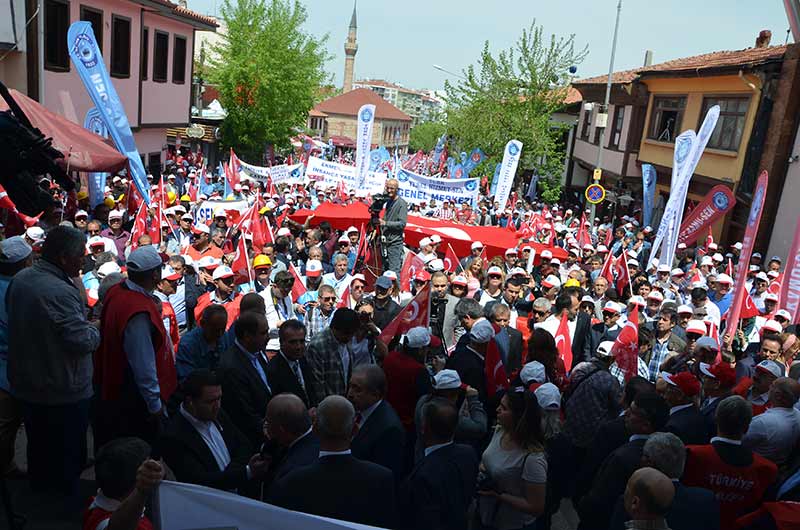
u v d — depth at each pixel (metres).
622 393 6.30
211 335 5.91
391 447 4.79
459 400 5.71
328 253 13.42
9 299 5.21
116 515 3.11
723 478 4.50
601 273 13.10
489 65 39.53
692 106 26.78
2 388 5.67
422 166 41.06
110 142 16.06
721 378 5.83
